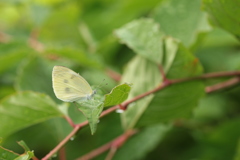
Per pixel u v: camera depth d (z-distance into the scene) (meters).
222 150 0.75
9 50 0.78
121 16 0.81
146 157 0.76
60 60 0.78
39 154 0.76
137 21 0.69
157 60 0.67
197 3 0.72
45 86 0.76
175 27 0.72
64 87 0.62
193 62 0.66
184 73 0.67
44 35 0.85
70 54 0.76
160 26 0.73
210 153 0.75
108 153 0.74
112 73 0.77
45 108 0.65
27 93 0.65
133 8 0.80
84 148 0.75
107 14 0.83
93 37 0.83
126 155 0.73
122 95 0.58
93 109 0.57
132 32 0.69
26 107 0.65
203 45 0.78
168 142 0.77
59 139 0.72
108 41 0.78
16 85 0.75
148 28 0.68
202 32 0.70
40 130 0.76
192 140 0.76
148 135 0.73
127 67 0.70
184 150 0.76
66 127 0.72
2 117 0.65
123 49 0.81
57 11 0.81
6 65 0.77
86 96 0.61
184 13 0.72
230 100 0.78
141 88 0.68
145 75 0.68
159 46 0.67
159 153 0.76
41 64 0.77
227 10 0.64
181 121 0.77
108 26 0.82
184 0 0.72
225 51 0.80
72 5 0.81
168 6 0.73
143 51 0.67
